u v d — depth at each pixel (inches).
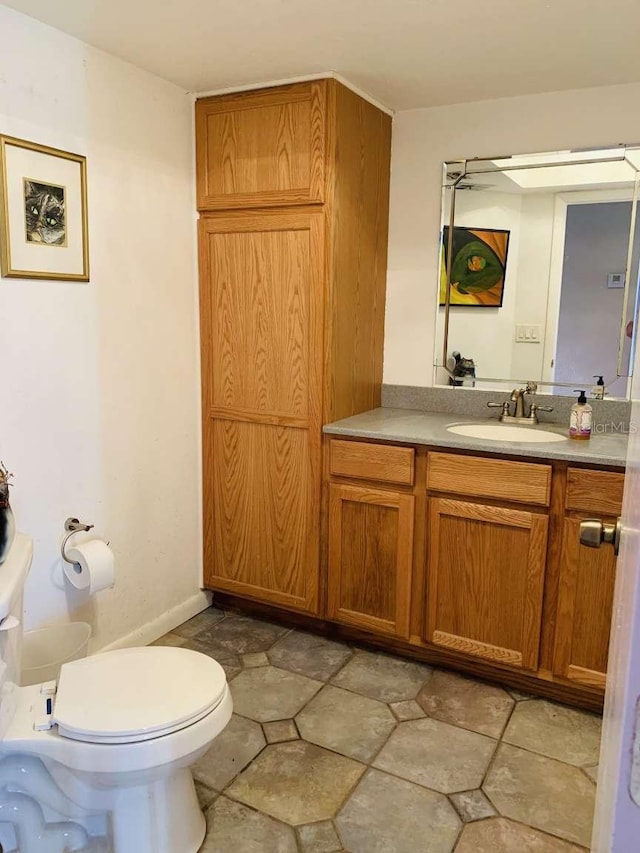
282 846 63.7
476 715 84.9
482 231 105.6
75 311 84.4
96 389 88.7
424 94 98.9
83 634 83.5
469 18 72.9
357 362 106.0
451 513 90.1
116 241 89.6
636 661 18.0
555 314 102.7
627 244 96.7
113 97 86.7
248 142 97.0
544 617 86.6
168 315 100.0
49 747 56.4
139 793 58.9
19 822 60.0
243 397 104.0
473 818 67.4
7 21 72.4
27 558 65.0
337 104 91.3
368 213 104.2
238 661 97.1
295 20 74.2
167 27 76.6
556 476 83.1
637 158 94.2
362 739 79.7
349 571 99.5
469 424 99.9
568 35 76.9
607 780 26.5
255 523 106.3
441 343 110.7
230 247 101.2
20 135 75.1
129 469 95.6
